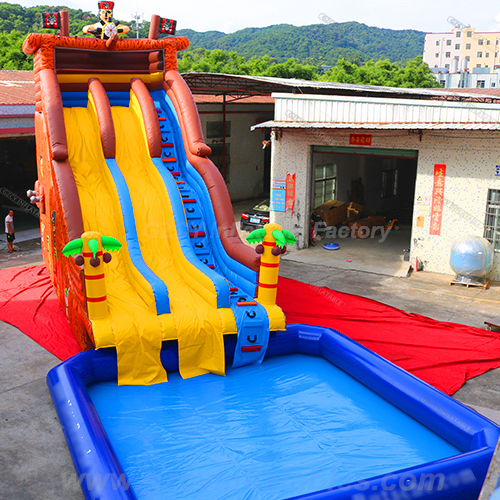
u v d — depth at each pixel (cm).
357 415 766
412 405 754
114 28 1120
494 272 1405
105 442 613
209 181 1046
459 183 1405
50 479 618
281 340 941
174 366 862
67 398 697
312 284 1377
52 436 703
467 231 1421
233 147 2688
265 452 673
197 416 755
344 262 1591
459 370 905
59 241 1032
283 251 920
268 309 926
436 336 1046
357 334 1052
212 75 2047
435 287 1365
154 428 722
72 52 1110
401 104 1438
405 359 943
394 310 1186
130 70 1177
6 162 2559
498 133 1323
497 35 10631
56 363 912
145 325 831
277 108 1655
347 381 867
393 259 1623
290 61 6053
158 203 1037
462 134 1373
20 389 823
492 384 867
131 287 945
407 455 673
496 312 1186
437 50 11119
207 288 905
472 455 583
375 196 2411
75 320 941
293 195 1708
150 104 1105
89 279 806
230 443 692
